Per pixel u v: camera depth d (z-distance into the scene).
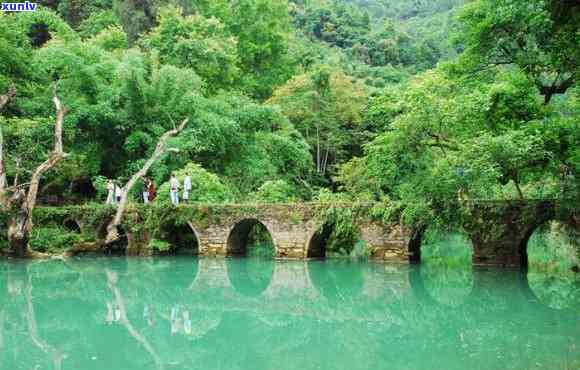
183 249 29.02
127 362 10.19
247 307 15.39
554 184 22.92
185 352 10.86
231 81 40.53
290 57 49.47
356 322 13.57
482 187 19.88
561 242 22.09
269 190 30.67
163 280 19.56
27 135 27.97
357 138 40.25
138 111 30.92
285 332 12.55
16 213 23.30
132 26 43.62
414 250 23.58
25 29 32.22
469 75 21.72
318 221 24.20
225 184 30.73
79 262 24.06
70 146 30.09
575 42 13.54
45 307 14.95
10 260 23.89
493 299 15.88
